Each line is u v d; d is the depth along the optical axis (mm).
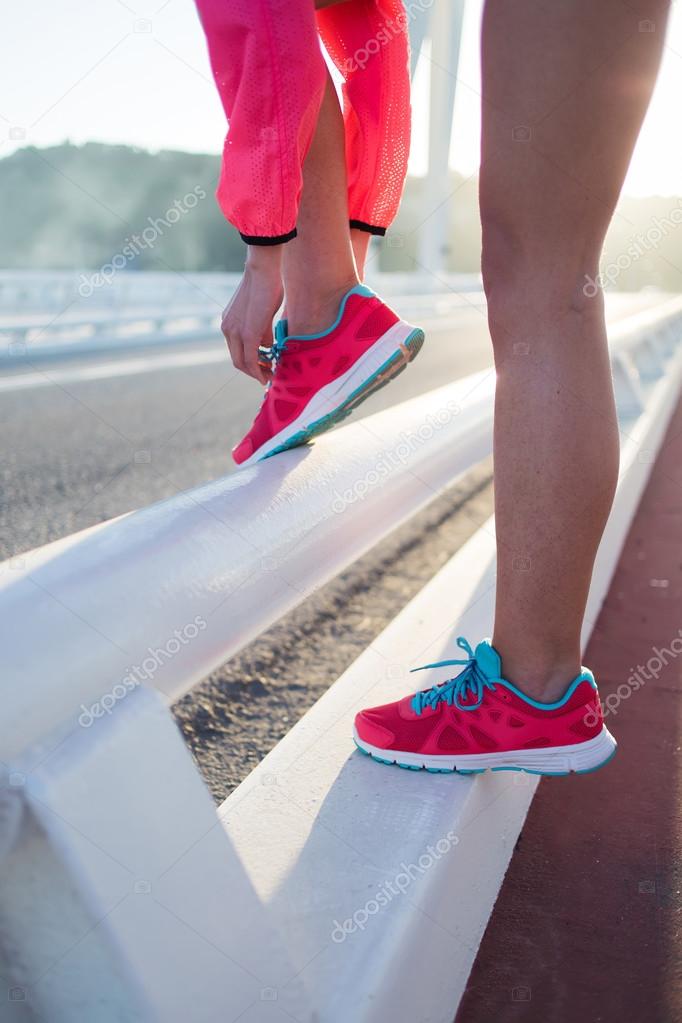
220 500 664
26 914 404
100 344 11477
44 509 3000
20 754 387
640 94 757
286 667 1647
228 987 460
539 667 863
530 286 794
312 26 801
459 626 1217
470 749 870
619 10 726
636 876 975
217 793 1182
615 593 2000
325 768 879
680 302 8422
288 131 821
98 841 398
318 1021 541
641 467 2840
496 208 796
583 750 889
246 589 604
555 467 804
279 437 1021
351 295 1012
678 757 1247
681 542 2418
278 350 1031
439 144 26250
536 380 802
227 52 804
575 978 817
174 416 5629
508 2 743
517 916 908
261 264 912
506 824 977
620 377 3404
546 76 740
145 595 490
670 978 815
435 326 19766
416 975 670
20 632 401
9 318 11883
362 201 1119
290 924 634
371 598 2080
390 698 1027
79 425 5184
